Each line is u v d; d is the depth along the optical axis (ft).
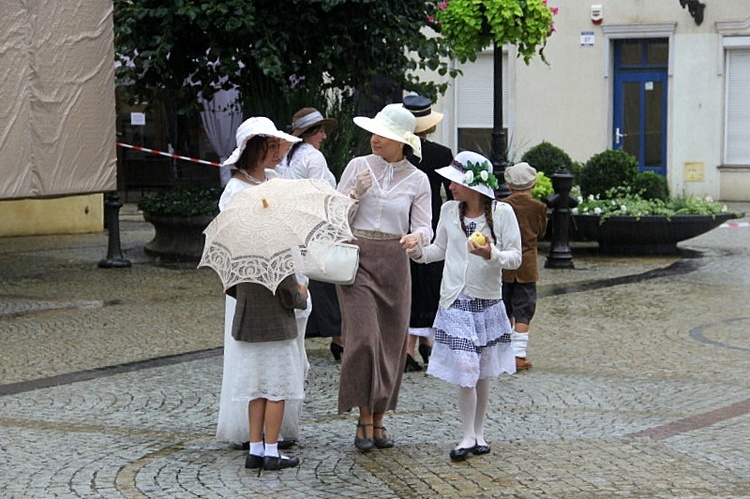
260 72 53.06
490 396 28.60
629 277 49.75
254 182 22.77
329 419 26.58
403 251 24.12
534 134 92.17
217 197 56.29
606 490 20.95
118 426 25.89
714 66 87.66
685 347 34.60
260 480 21.81
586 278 49.55
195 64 54.08
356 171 24.49
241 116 57.36
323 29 52.11
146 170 88.94
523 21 42.32
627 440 24.34
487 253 22.48
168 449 24.00
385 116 24.22
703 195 88.79
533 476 21.88
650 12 88.38
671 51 88.53
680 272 51.16
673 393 28.73
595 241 59.62
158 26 52.11
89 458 23.31
